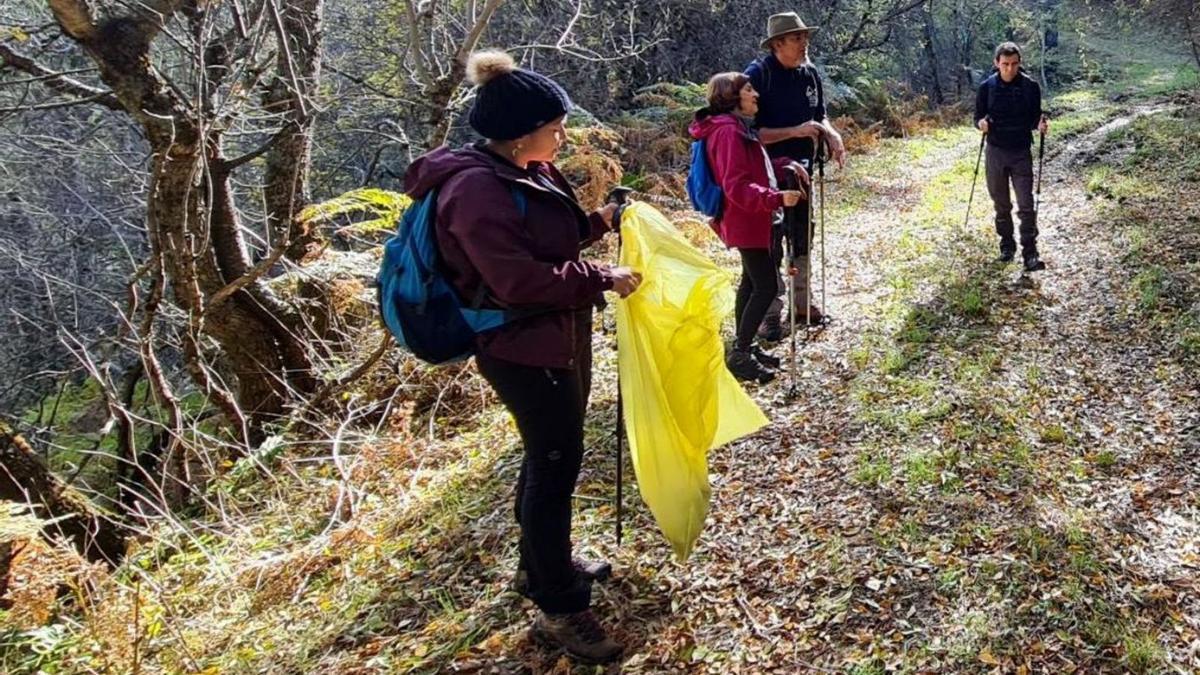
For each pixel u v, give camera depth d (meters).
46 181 10.52
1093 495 3.54
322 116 10.82
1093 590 2.94
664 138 11.77
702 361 2.94
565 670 2.78
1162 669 2.60
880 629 2.83
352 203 5.83
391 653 3.04
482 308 2.44
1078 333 5.16
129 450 5.65
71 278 10.28
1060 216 7.83
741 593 3.06
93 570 3.61
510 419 5.05
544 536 2.63
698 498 2.93
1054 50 27.69
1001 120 6.22
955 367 4.79
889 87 20.61
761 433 4.23
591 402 4.91
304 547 4.01
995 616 2.84
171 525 4.66
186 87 6.14
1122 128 11.69
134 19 4.67
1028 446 3.92
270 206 6.81
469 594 3.28
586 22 13.05
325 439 5.65
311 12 6.51
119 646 3.27
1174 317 5.16
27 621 3.27
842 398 4.52
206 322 6.27
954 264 6.65
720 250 7.71
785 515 3.51
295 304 6.54
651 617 2.98
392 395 5.91
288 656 3.15
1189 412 4.14
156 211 4.84
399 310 2.46
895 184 10.77
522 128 2.38
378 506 4.37
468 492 4.13
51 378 10.63
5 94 8.09
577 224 2.54
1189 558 3.12
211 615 3.59
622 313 2.92
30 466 4.70
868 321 5.63
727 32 15.46
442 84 6.15
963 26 25.02
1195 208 7.26
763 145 4.87
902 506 3.48
